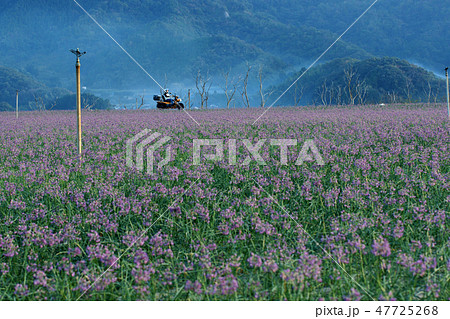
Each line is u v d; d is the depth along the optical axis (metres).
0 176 10.34
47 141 17.47
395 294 5.17
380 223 6.88
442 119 22.83
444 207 7.56
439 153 11.64
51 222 7.31
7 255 6.10
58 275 5.69
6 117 41.12
